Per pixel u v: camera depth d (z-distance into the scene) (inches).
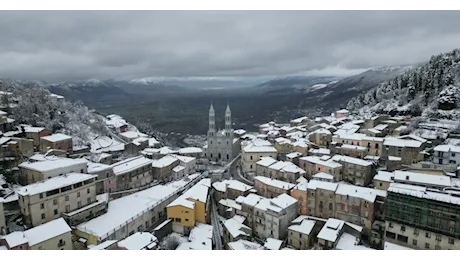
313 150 5137.8
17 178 3533.5
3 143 3774.6
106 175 3850.9
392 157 4195.4
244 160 5580.7
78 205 3112.7
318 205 3449.8
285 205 3336.6
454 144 4367.6
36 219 2778.1
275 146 5885.8
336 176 4114.2
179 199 3553.2
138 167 4357.8
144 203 3535.9
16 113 4975.4
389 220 2881.4
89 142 5674.2
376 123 5836.6
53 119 5629.9
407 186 2950.3
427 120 5329.7
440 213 2625.5
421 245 2726.4
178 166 5260.8
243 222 3506.4
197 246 2881.4
